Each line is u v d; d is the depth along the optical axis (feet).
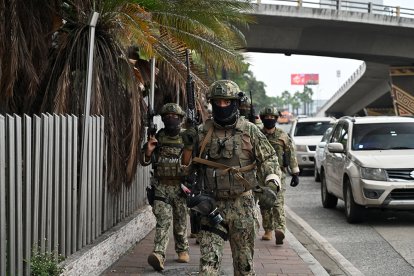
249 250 28.76
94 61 43.16
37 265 29.55
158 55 49.83
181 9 49.06
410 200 59.72
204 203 27.27
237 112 28.55
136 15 46.01
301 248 49.06
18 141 28.12
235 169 28.07
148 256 43.73
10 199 27.35
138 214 51.19
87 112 37.32
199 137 28.84
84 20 45.62
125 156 45.37
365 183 60.34
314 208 77.41
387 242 53.93
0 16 38.86
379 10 216.33
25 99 44.14
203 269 27.63
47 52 44.68
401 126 68.85
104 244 40.01
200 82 54.49
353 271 43.39
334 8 212.23
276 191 28.02
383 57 241.55
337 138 73.51
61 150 33.71
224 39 52.95
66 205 34.71
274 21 207.62
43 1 44.24
